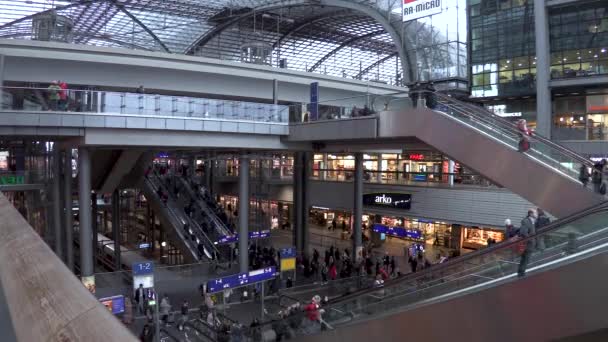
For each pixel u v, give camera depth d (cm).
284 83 3719
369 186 3647
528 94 3909
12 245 157
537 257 838
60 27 4197
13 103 1708
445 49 3941
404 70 4228
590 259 755
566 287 780
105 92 1848
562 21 3691
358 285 2270
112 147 2061
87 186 1975
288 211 4738
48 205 2345
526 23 3875
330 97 3972
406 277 1065
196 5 4869
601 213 796
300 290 2291
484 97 4141
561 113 3934
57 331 89
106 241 4106
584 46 3606
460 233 3356
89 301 102
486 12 4088
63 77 2938
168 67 3198
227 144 2170
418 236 3375
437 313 946
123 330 87
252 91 3612
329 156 4694
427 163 4056
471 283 934
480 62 4144
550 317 798
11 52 2717
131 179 3158
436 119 1577
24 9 4397
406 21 4166
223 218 3147
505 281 858
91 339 82
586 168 1140
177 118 1992
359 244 3050
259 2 4859
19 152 2266
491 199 2933
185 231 2844
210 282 1841
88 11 4838
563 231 820
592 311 752
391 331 1030
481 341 885
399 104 1744
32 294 111
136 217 4175
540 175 1224
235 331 1515
